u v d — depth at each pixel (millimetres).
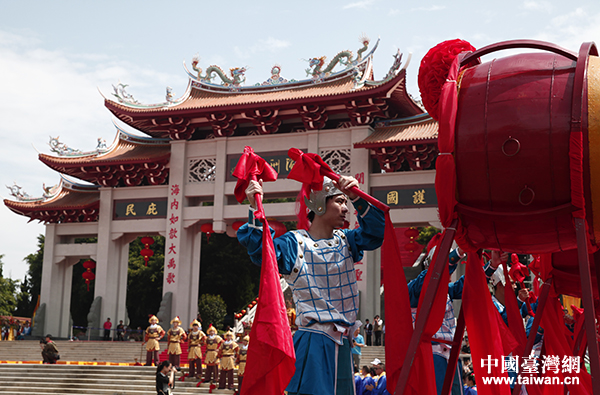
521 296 7738
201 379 20047
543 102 3916
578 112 3781
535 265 7031
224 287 47125
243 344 18453
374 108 28984
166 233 31781
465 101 4180
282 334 3850
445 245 4133
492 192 4012
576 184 3762
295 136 30469
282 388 3908
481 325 4598
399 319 4270
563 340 6180
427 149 27828
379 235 4422
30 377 21594
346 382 4152
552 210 3875
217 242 46812
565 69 4012
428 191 27750
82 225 34219
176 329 22203
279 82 32156
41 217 35062
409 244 27766
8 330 40281
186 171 32406
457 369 6801
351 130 29453
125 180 33406
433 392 4188
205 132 34031
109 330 31828
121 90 33031
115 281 32969
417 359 4219
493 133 3986
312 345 4086
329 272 4289
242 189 4531
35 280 56156
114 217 33250
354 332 4336
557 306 6328
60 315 34375
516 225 4027
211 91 33625
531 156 3873
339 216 4477
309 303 4203
